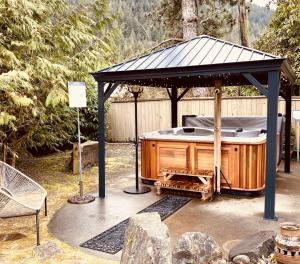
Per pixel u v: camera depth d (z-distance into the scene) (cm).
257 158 501
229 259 288
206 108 938
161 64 462
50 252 315
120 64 504
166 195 516
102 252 318
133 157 860
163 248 207
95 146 761
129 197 506
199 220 402
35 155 879
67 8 675
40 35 572
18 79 477
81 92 481
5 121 492
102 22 723
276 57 389
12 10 526
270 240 297
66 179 633
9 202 333
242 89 1094
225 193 525
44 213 437
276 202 470
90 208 454
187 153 549
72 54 664
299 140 812
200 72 430
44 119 606
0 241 350
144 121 1063
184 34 1087
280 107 839
